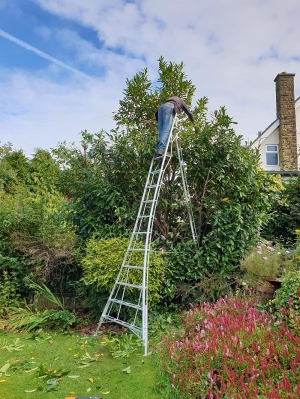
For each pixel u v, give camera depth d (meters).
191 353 2.98
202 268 5.06
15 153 15.79
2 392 2.96
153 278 4.55
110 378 3.20
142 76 7.12
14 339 4.34
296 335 3.08
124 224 5.27
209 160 5.34
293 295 3.52
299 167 9.60
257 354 2.80
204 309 4.01
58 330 4.67
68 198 6.89
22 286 5.53
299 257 4.57
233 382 2.38
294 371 2.50
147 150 5.31
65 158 5.76
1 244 5.55
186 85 7.03
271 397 2.12
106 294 4.83
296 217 7.16
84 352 3.88
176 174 5.65
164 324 4.55
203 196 5.34
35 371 3.37
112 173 5.48
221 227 5.12
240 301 4.14
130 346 3.91
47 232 5.29
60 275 5.46
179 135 5.72
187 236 5.46
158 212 5.46
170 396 2.68
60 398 2.86
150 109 7.01
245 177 5.30
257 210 5.46
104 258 4.61
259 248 4.90
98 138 5.50
